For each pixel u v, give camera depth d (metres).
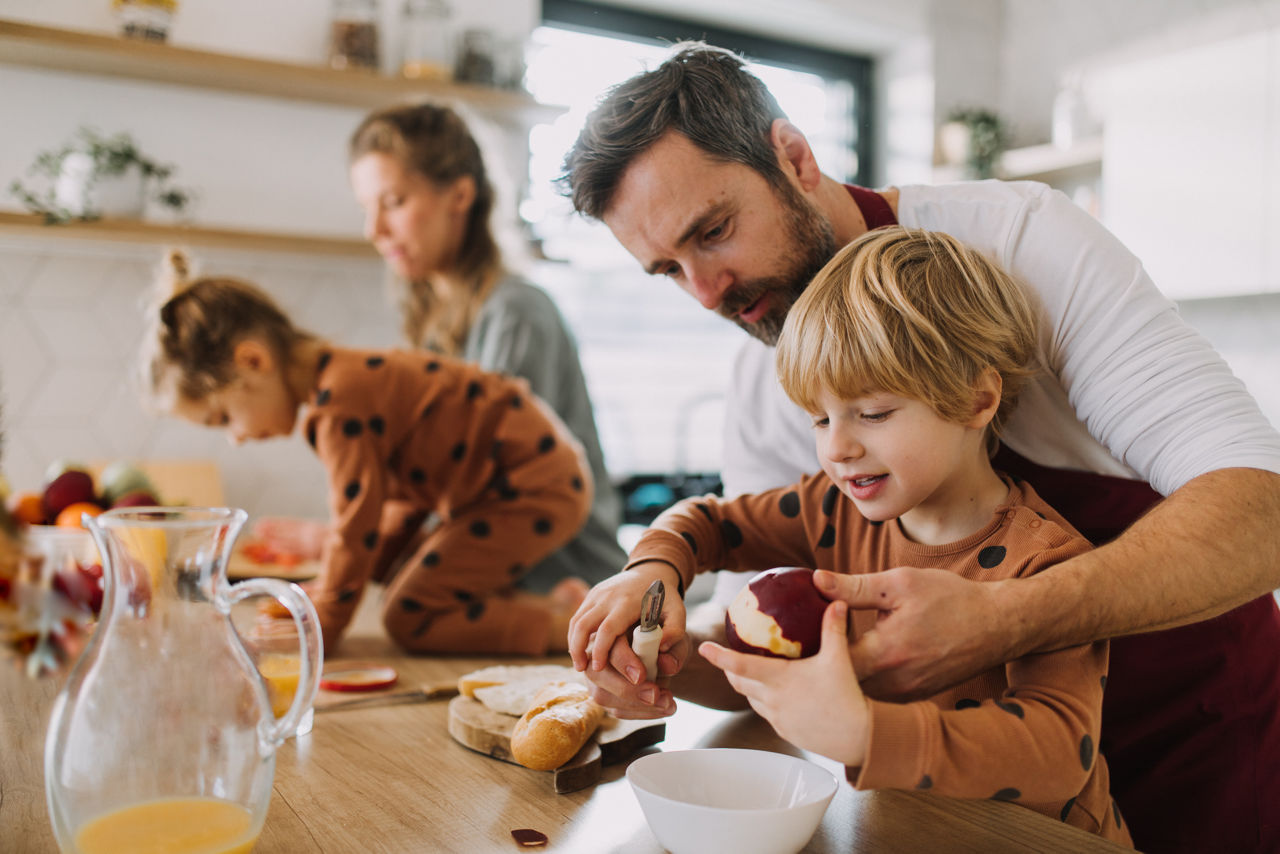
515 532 1.50
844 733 0.59
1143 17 2.96
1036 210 0.93
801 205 0.92
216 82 2.20
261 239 2.18
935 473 0.77
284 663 0.95
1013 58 3.33
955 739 0.60
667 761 0.70
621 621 0.80
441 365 1.59
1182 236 2.52
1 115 2.09
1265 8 2.68
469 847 0.68
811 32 3.18
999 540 0.82
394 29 2.43
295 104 2.37
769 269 0.93
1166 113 2.55
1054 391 0.93
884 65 3.37
